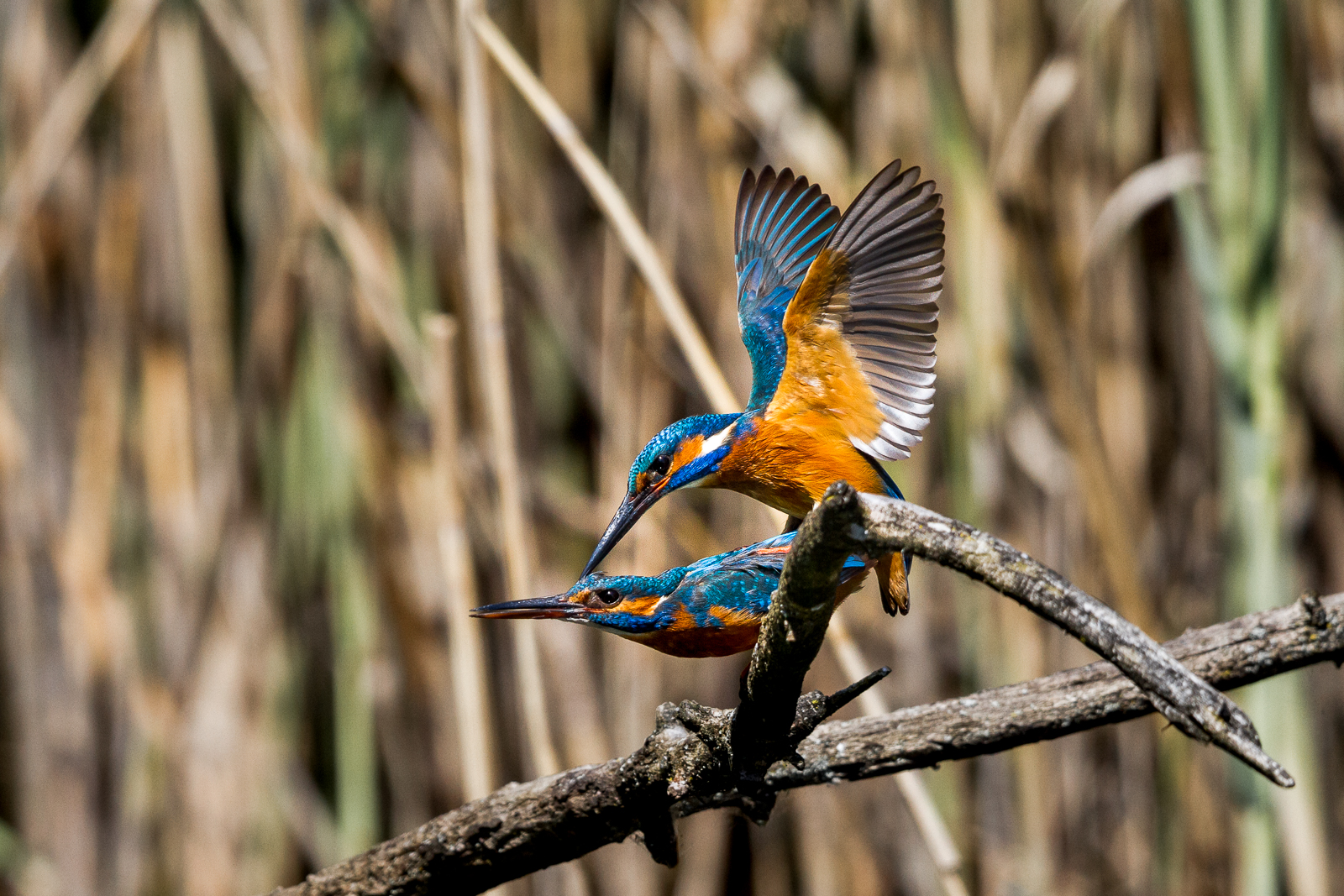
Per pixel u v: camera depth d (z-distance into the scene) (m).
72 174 9.27
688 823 9.49
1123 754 9.47
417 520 9.14
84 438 9.06
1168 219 9.45
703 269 8.98
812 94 9.30
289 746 9.19
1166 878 9.24
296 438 9.03
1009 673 8.80
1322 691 9.64
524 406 9.35
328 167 8.97
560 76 9.78
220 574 8.97
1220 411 9.39
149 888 8.96
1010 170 8.46
